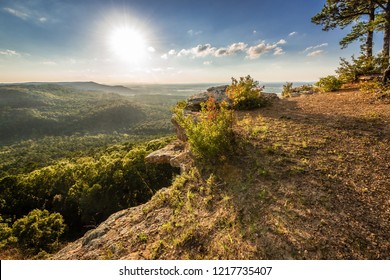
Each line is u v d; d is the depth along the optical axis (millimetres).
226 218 3191
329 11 14078
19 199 35875
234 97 8156
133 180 26453
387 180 3229
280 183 3492
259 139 4969
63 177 36750
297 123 5719
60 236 24859
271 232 2717
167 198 4367
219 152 4621
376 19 11898
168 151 6770
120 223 4297
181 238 3117
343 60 11375
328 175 3467
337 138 4621
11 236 20906
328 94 9234
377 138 4395
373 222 2611
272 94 10008
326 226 2631
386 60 10625
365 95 7742
